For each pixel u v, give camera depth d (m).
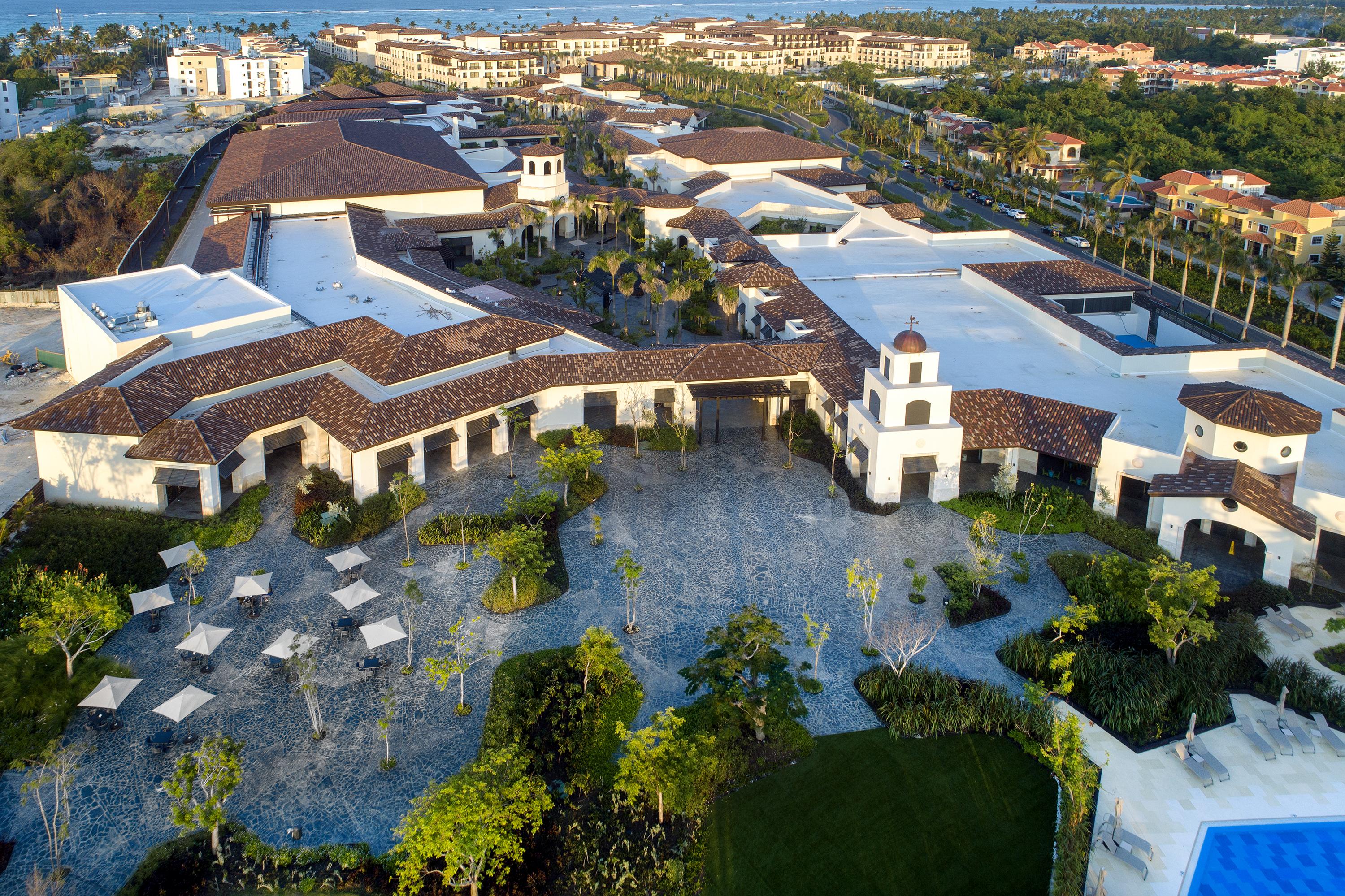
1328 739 48.91
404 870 38.50
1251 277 128.25
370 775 46.62
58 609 50.69
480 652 55.22
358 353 77.81
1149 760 48.00
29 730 48.41
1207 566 62.50
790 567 63.31
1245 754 48.31
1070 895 40.28
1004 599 59.50
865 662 54.59
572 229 145.25
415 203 130.38
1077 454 67.75
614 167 179.50
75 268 141.88
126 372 71.12
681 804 44.56
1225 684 52.53
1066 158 191.12
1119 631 56.41
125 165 182.88
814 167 165.88
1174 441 68.00
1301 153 176.75
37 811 44.34
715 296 108.38
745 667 51.34
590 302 113.31
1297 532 57.62
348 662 54.28
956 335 88.44
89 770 46.69
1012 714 49.75
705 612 58.88
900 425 69.25
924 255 115.69
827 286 103.25
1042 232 158.00
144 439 66.50
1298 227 133.62
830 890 41.25
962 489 72.50
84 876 41.16
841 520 68.69
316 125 162.75
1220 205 147.88
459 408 72.31
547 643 56.00
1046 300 96.75
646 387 80.69
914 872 42.09
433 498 70.56
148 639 55.84
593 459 69.25
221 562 63.09
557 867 42.34
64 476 68.25
